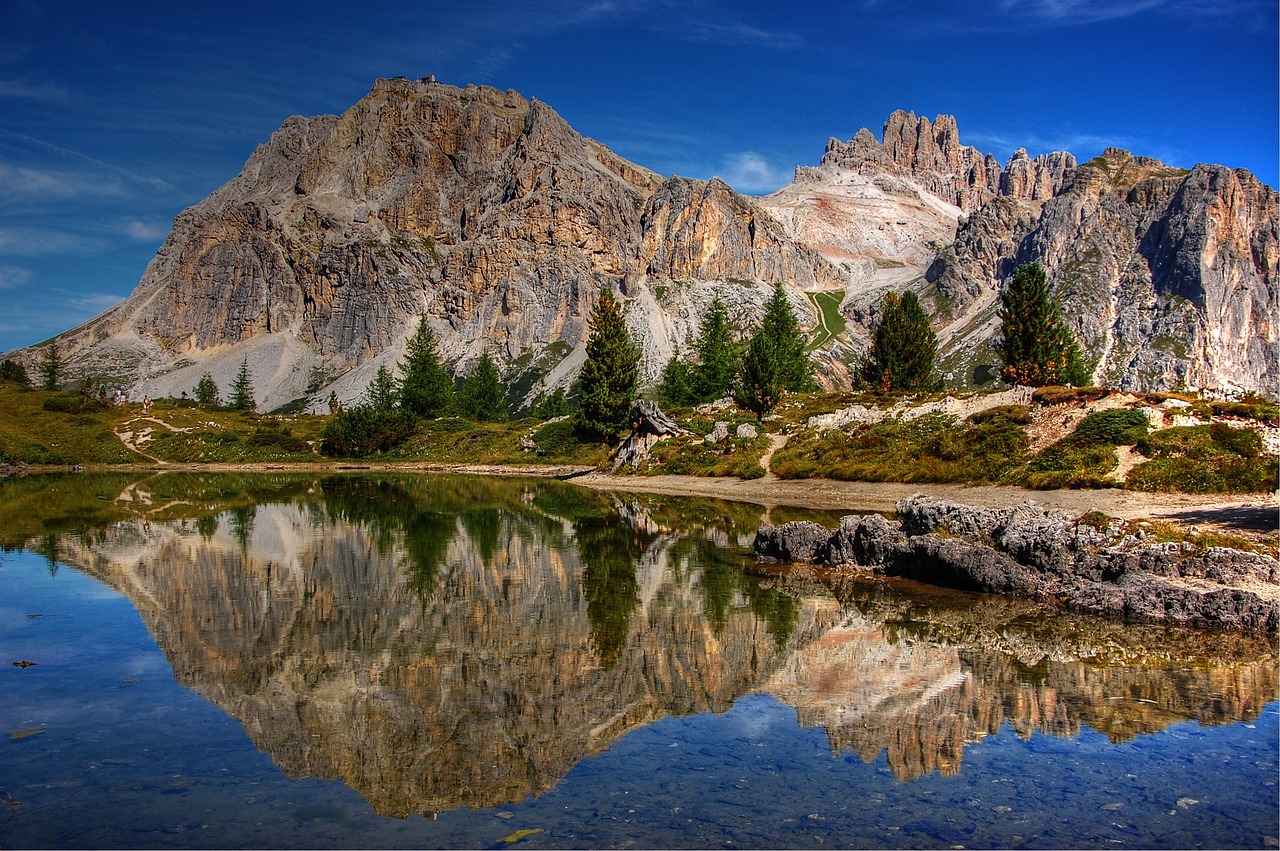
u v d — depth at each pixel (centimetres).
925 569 2433
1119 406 4672
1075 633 1827
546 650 1630
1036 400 5253
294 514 4175
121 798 966
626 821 911
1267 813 936
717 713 1282
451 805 955
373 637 1709
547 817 921
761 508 4600
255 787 999
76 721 1223
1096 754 1116
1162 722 1245
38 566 2533
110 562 2614
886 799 969
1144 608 1967
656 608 2023
